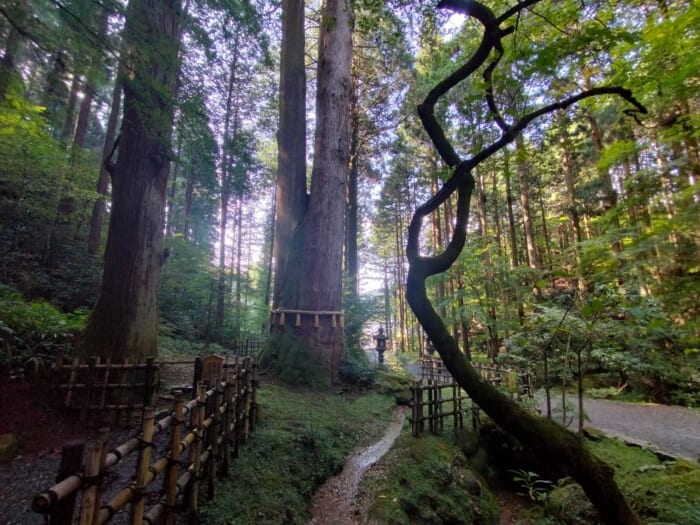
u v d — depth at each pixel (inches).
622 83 169.3
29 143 297.6
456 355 92.2
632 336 207.0
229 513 108.1
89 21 135.2
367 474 159.2
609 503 83.2
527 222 511.2
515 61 126.7
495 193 617.3
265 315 690.2
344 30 348.5
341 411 235.3
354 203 585.9
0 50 127.1
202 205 800.3
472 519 147.5
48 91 147.3
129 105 172.9
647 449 199.5
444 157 104.7
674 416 288.4
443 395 293.4
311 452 163.3
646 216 221.8
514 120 125.2
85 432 153.3
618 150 209.9
